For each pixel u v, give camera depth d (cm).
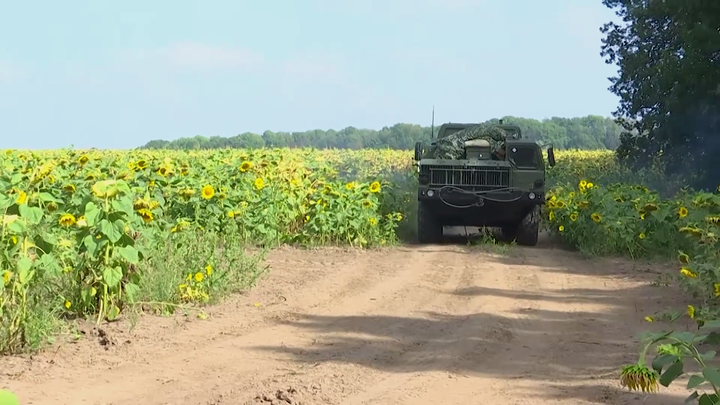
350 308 959
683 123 2933
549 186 2850
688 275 920
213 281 949
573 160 3909
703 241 1010
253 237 1466
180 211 1305
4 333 671
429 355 745
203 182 1411
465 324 885
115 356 691
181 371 657
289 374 657
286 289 1056
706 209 1110
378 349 757
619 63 3350
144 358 691
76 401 566
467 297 1056
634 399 603
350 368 684
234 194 1432
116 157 1764
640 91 3192
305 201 1578
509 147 1747
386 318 906
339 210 1542
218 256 1096
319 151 3881
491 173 1734
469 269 1320
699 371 681
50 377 620
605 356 747
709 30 2652
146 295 867
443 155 1802
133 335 758
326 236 1542
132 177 1264
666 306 995
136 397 582
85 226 770
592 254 1501
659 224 1445
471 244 1745
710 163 2938
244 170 1502
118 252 771
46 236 776
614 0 3431
